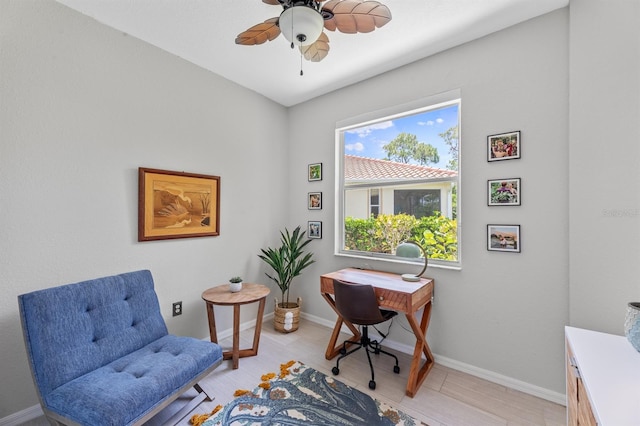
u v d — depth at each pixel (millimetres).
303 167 3492
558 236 1888
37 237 1762
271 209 3422
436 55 2416
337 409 1805
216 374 2182
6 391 1658
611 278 1646
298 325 3123
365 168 3016
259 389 1999
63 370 1449
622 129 1615
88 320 1653
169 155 2436
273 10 1917
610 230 1649
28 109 1723
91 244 1986
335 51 2381
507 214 2076
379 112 2783
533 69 1979
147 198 2266
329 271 3207
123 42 2148
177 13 1946
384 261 2766
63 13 1854
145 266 2281
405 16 1955
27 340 1428
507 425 1680
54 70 1818
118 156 2125
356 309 2145
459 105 2336
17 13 1682
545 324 1931
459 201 2350
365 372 2240
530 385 1977
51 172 1812
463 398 1928
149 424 1656
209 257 2748
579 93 1748
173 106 2463
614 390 944
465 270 2264
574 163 1765
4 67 1643
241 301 2297
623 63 1613
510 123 2064
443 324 2367
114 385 1390
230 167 2947
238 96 3020
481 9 1893
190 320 2582
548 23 1926
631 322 1257
